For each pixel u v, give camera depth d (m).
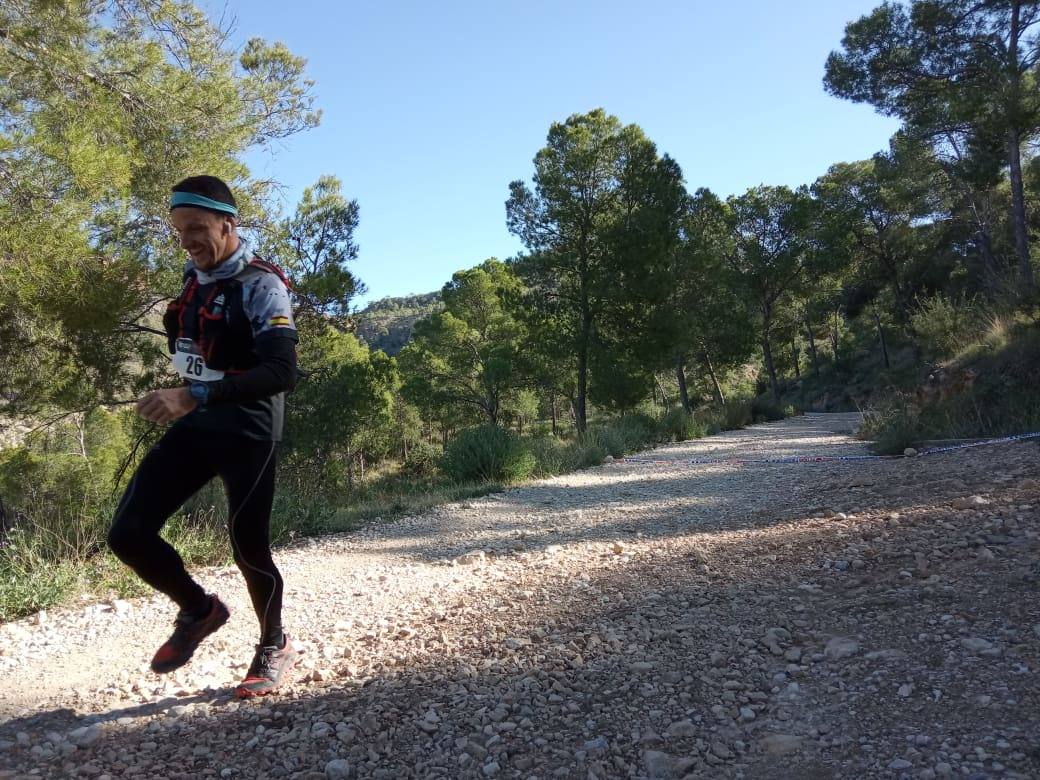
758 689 2.47
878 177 32.78
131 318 9.25
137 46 8.43
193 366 2.44
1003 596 2.93
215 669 3.13
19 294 6.57
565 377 25.91
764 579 3.77
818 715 2.24
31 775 2.19
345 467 19.06
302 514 7.73
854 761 1.96
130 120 8.15
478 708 2.48
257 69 10.80
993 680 2.27
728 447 15.26
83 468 10.38
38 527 5.85
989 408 9.95
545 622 3.43
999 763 1.84
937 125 21.28
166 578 2.47
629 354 22.42
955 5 19.28
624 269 21.36
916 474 6.89
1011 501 4.64
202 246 2.41
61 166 6.55
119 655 3.52
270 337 2.38
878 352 51.91
